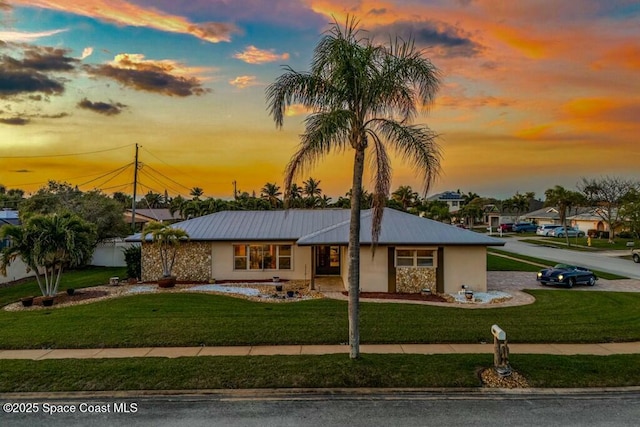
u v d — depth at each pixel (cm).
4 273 1775
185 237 2266
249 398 847
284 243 2403
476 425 738
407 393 871
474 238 2028
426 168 1020
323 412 788
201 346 1177
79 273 2745
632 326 1367
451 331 1300
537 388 889
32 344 1182
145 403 827
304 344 1189
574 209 7362
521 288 2169
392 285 2025
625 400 841
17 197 5288
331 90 1019
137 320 1419
